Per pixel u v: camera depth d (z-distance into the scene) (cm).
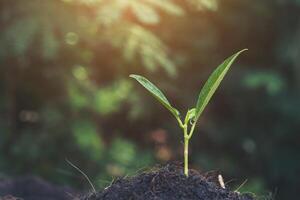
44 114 538
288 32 627
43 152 530
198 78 616
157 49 518
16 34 486
